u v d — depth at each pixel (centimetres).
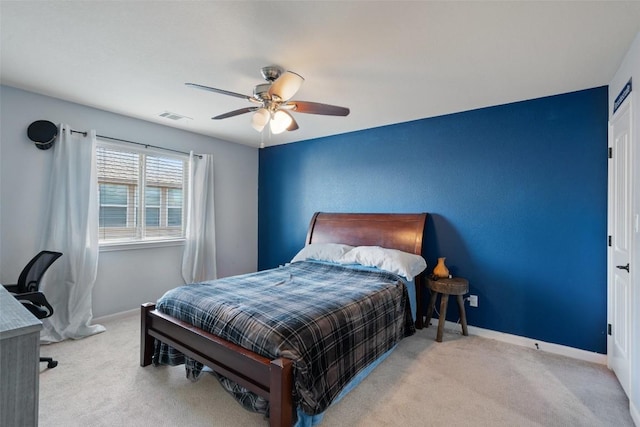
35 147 288
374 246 344
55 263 292
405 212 361
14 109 275
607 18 168
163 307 233
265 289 247
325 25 178
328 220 412
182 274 400
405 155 362
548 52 204
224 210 455
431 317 334
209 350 195
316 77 245
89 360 248
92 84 264
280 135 428
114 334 300
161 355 233
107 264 336
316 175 441
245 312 191
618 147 226
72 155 303
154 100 300
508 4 158
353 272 313
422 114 334
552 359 260
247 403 183
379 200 382
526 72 233
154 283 375
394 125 371
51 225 289
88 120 319
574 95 268
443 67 227
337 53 209
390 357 260
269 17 172
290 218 470
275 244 488
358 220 385
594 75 237
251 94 279
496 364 249
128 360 249
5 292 134
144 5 163
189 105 314
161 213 387
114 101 304
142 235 368
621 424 179
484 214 312
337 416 184
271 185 493
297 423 162
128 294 352
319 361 172
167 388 211
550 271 278
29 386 96
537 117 285
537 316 283
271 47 203
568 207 271
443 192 336
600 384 220
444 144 336
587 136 262
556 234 276
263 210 503
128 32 188
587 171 263
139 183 364
